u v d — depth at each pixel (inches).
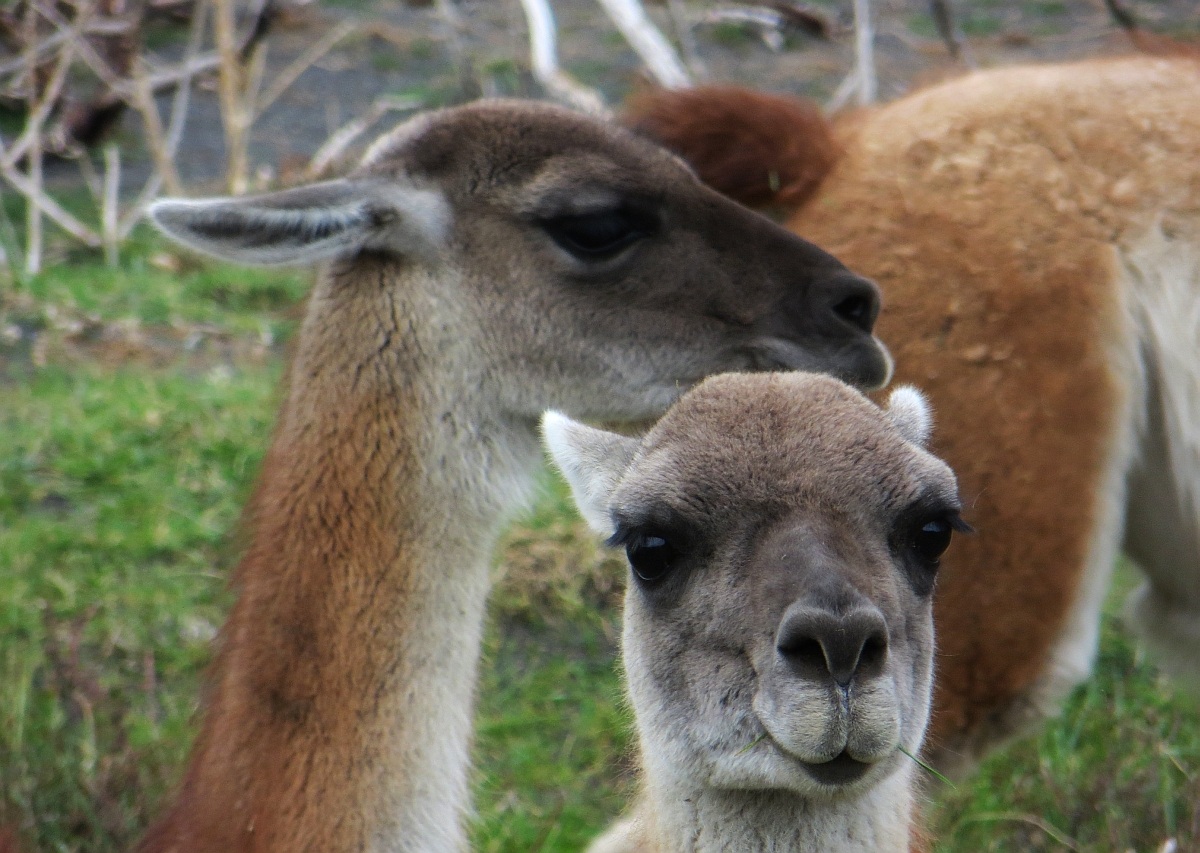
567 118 810.2
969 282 772.6
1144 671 1068.5
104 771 874.8
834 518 494.0
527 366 784.3
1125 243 774.5
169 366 1518.2
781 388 540.7
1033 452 761.0
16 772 876.6
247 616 715.4
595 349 789.9
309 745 685.3
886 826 542.6
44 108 1866.4
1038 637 770.2
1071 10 2632.9
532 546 1160.2
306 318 784.3
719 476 506.0
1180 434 791.1
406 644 713.6
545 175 783.1
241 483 1250.0
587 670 1071.0
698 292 793.6
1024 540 762.8
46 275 1701.5
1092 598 786.2
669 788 542.6
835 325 781.9
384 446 740.7
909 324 783.1
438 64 2507.4
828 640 458.9
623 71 2370.8
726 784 509.4
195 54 2055.9
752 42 2506.2
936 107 828.0
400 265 768.9
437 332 764.0
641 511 516.4
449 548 742.5
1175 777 933.2
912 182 802.8
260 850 668.7
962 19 2603.3
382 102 2066.9
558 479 1139.9
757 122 861.8
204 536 1186.0
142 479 1261.1
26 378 1457.9
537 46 1619.1
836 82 2278.5
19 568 1132.5
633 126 893.2
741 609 490.9
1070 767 941.8
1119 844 860.6
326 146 2023.9
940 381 773.3
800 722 464.1
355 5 2851.9
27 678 981.2
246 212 740.7
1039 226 772.0
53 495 1246.9
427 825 703.1
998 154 791.1
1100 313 765.3
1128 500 832.3
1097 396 762.2
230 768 684.7
